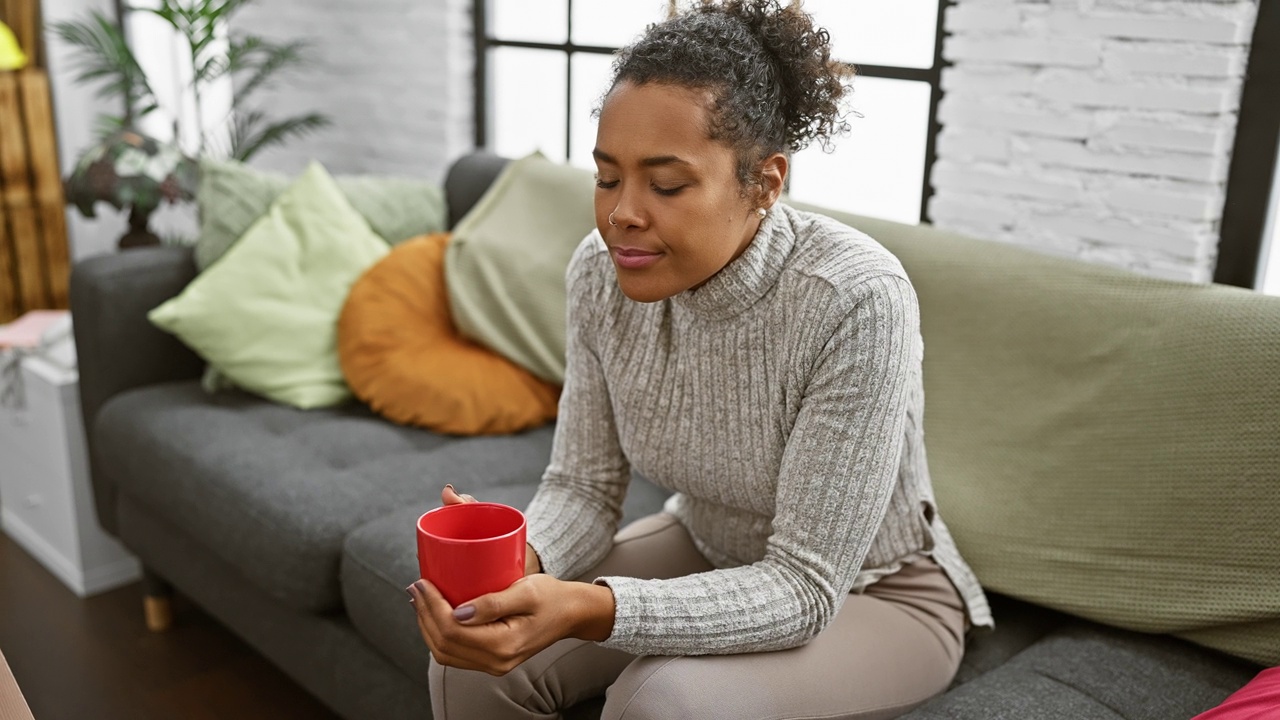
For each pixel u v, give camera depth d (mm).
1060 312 1546
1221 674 1331
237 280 2238
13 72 3902
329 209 2385
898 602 1330
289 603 1744
